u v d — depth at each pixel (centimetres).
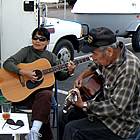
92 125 268
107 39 254
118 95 252
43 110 319
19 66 361
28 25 522
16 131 256
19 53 365
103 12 790
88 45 262
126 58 259
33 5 512
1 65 576
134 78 252
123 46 263
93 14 797
